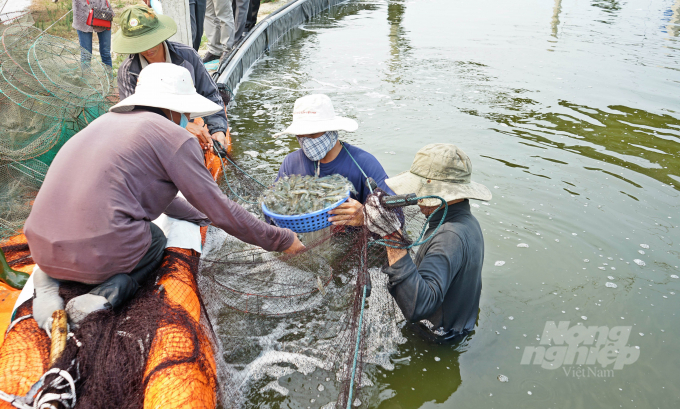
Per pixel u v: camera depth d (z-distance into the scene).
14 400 1.79
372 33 12.56
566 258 3.63
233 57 8.20
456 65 9.29
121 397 1.91
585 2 17.14
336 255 3.00
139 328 2.07
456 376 2.60
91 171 2.10
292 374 2.60
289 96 7.55
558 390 2.52
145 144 2.20
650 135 6.03
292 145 5.70
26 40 3.84
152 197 2.30
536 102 7.25
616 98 7.43
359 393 2.48
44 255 2.12
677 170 5.07
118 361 1.97
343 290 3.04
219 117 4.46
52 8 6.87
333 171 3.35
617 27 12.81
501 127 6.27
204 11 7.32
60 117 3.69
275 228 2.62
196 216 3.17
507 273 3.46
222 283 2.96
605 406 2.43
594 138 5.92
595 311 3.10
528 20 13.87
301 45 11.35
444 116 6.66
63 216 2.08
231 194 4.04
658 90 7.80
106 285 2.17
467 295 2.67
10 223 3.40
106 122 2.26
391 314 2.95
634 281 3.39
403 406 2.42
